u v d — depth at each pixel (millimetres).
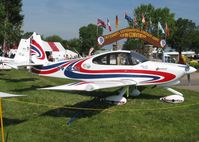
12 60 18484
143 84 10492
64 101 10203
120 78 10625
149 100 10820
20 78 17703
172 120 8133
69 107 9234
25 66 12688
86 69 11148
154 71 10391
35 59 13531
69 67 11602
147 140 6520
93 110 9039
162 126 7590
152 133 7020
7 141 6219
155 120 8094
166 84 10617
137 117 8344
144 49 49531
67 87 7688
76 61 11516
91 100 10484
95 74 11000
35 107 9203
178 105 10094
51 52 55406
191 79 21219
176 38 79000
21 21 47562
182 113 8969
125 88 10078
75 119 7996
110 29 29484
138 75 10461
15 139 6352
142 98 11188
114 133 6953
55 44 58781
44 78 17875
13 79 17094
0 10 37312
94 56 11094
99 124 7613
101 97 11008
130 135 6828
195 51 82500
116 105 9836
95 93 11859
